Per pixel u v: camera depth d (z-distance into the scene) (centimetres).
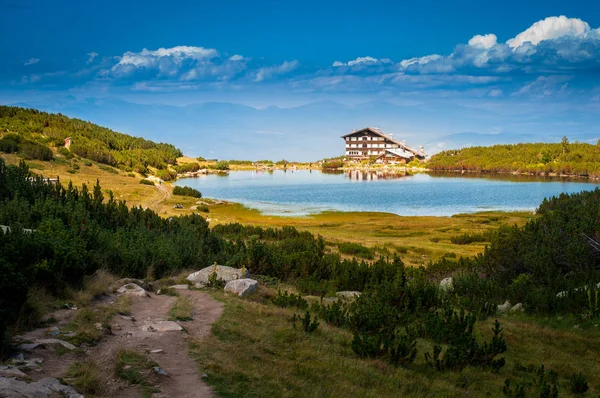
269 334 1413
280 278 2745
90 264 1794
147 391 862
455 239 5450
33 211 2589
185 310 1522
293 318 1645
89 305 1482
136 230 3147
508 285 2556
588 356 1580
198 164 18612
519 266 2816
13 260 1452
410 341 1395
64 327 1184
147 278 2200
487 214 7700
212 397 882
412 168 19575
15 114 14025
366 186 12756
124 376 906
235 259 2728
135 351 1057
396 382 1170
